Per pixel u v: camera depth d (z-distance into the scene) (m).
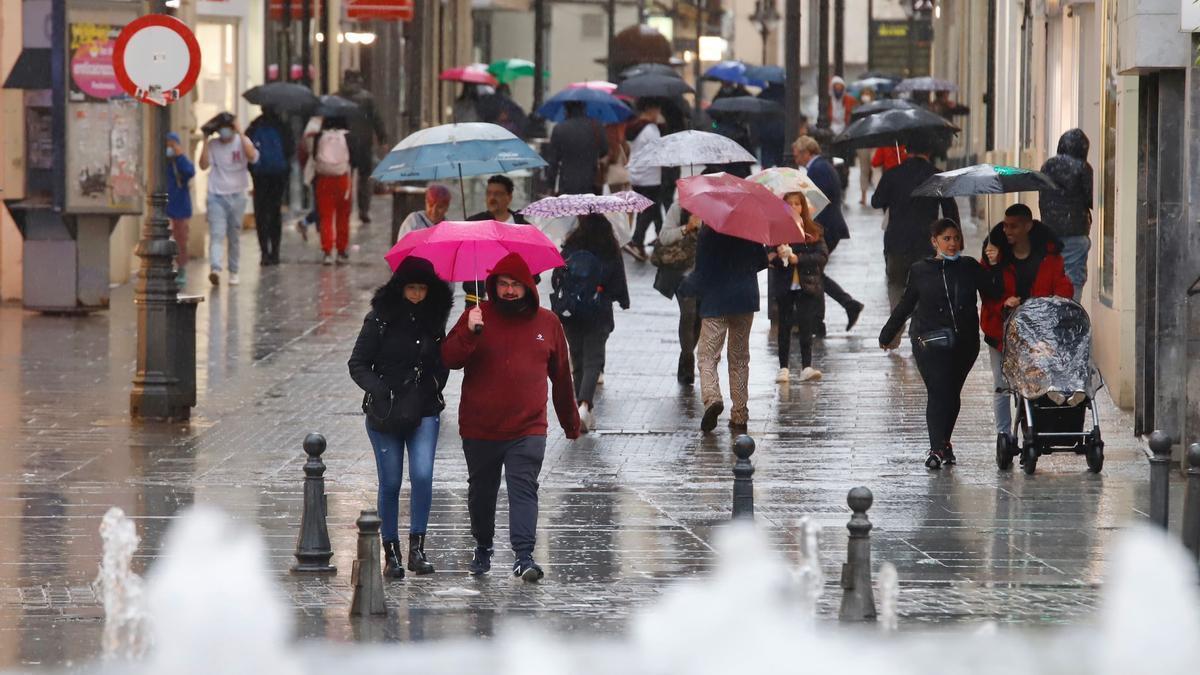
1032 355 35.81
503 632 24.70
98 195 56.75
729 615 25.11
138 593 24.52
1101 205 46.78
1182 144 37.28
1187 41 36.12
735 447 28.27
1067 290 36.88
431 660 23.22
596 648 23.94
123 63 40.41
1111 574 28.06
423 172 44.06
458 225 29.00
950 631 24.75
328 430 40.59
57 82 56.09
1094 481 35.44
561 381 28.44
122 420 41.31
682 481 35.47
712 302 40.22
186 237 67.56
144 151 58.00
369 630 24.86
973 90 99.19
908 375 47.97
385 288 28.19
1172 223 37.56
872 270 70.00
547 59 163.50
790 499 33.69
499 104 91.94
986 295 37.22
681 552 29.59
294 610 25.89
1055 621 25.39
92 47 56.28
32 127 57.91
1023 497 33.94
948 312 36.62
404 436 28.42
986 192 37.78
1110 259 45.16
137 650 23.52
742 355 40.88
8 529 30.78
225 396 44.56
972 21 100.50
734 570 27.78
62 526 31.05
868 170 100.50
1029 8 66.75
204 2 84.38
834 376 47.88
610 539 30.58
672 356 51.00
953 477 35.88
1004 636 24.55
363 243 83.06
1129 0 37.19
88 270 58.28
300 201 99.69
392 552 28.27
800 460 37.56
